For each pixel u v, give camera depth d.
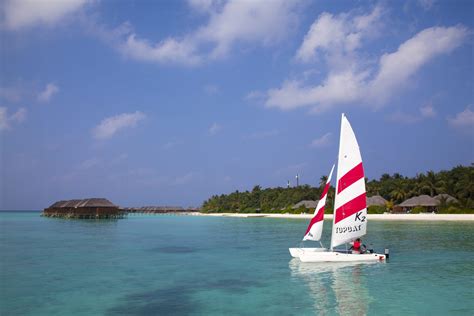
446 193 95.31
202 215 161.88
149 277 24.19
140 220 114.88
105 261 30.58
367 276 23.36
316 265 27.14
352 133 27.27
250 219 113.44
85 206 110.44
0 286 21.73
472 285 21.02
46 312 16.94
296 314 16.38
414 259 29.12
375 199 103.19
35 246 41.12
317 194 124.12
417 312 16.44
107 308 17.55
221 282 22.55
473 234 48.31
